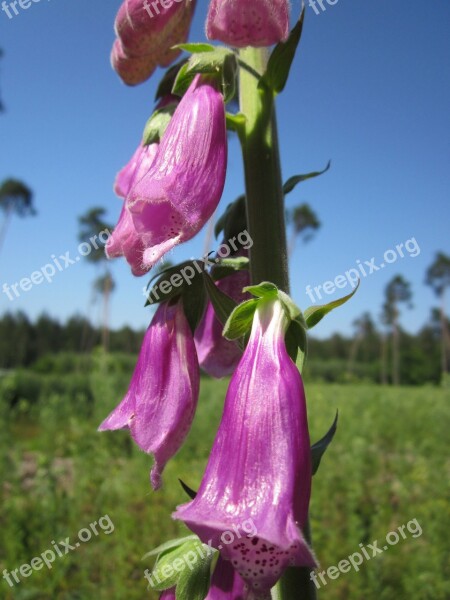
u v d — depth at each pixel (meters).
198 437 0.91
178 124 0.11
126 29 0.13
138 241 0.13
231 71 0.12
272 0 0.11
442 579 0.39
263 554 0.09
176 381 0.12
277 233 0.12
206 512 0.09
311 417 0.94
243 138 0.13
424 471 0.67
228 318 0.11
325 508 0.52
